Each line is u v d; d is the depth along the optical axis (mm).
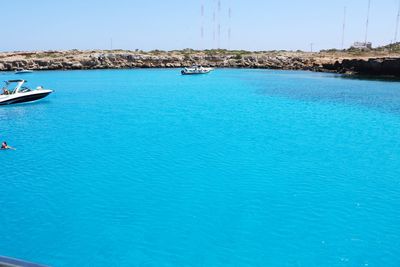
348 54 128125
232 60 125062
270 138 26531
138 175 18984
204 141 25828
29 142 25781
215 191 16828
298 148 23812
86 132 28875
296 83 69438
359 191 16719
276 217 14195
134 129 29859
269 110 38969
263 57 124500
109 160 21531
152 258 11461
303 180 18125
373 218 14078
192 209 14953
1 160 21578
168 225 13586
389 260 11289
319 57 120312
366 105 41938
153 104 43844
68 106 42219
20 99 41781
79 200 15852
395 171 19344
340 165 20375
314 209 14883
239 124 31594
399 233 12922
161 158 21906
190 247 12078
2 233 12977
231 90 58688
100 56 117062
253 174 19031
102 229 13273
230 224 13648
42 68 107438
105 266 11062
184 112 38125
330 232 13016
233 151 23250
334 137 26672
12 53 126812
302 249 11930
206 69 95438
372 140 25766
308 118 34188
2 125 31609
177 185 17594
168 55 130125
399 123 31547
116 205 15344
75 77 85750
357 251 11789
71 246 12133
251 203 15500
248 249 11945
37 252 11773
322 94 52562
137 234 12930
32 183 17859
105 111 38906
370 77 79875
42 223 13727
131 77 86250
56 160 21562
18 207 15117
